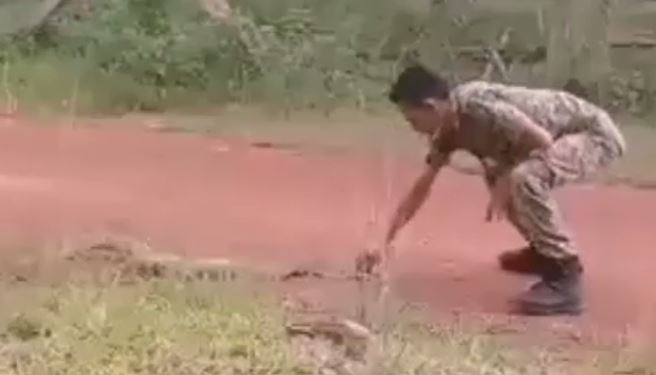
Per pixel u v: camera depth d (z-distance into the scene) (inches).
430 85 233.3
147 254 254.7
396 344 198.2
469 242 301.0
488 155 240.7
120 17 664.4
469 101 234.2
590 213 359.6
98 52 635.5
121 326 194.2
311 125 546.0
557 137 239.9
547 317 234.2
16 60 624.7
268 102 611.5
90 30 655.8
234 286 230.7
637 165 443.5
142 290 220.7
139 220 306.7
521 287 254.8
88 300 208.8
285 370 183.0
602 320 233.8
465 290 249.9
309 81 633.6
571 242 237.9
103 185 360.2
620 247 310.7
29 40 654.5
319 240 295.4
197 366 181.8
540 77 669.3
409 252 284.7
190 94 608.7
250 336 195.2
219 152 455.2
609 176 411.5
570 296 237.5
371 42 710.5
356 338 195.6
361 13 722.8
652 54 672.4
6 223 288.8
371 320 211.0
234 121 549.3
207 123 539.2
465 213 341.1
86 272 235.3
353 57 678.5
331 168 427.8
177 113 577.0
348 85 636.7
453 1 717.9
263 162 435.5
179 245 277.4
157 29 657.6
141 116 559.8
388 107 598.9
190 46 639.8
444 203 356.5
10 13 672.4
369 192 376.5
